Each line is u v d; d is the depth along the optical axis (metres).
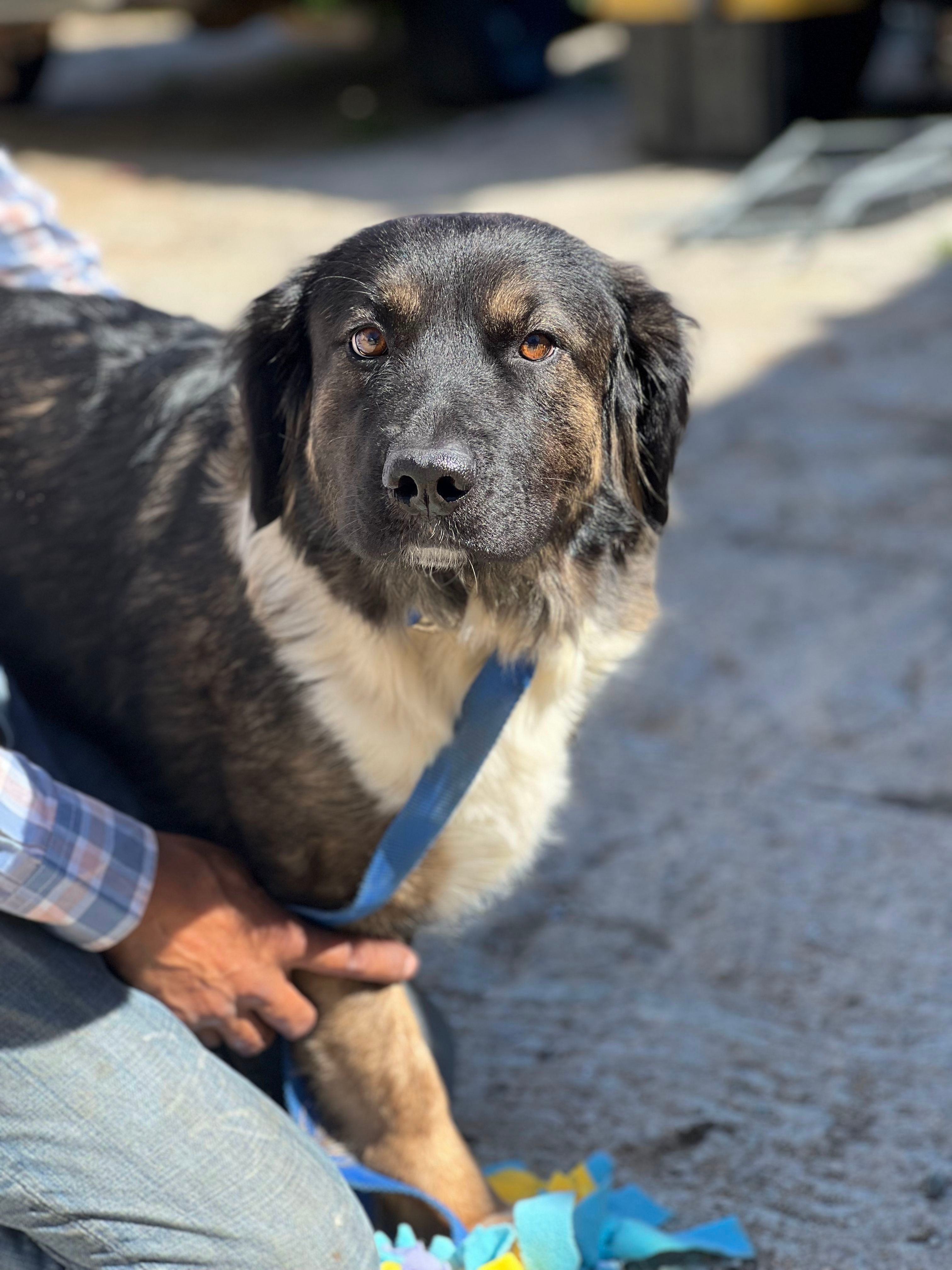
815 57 3.76
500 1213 1.04
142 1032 0.93
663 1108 1.17
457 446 0.93
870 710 1.61
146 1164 0.91
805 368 2.53
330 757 1.01
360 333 0.98
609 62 5.34
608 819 1.49
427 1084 1.04
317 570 1.01
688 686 1.68
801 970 1.29
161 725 1.08
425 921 1.09
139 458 1.10
